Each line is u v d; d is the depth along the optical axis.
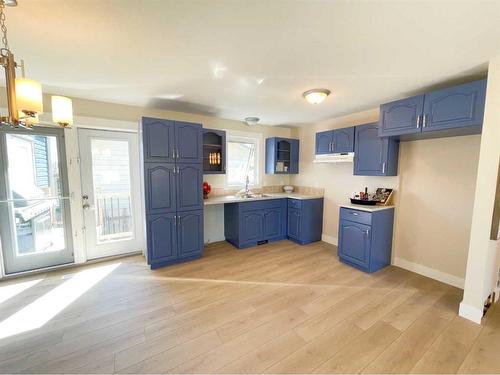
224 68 2.05
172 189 3.10
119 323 1.97
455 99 2.14
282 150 4.64
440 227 2.74
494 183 1.87
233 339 1.80
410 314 2.12
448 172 2.65
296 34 1.53
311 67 2.02
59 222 3.05
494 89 1.83
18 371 1.50
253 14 1.34
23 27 1.46
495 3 1.20
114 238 3.43
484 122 1.89
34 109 1.27
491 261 2.05
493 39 1.55
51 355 1.63
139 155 3.41
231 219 4.00
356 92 2.63
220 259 3.38
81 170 3.14
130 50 1.76
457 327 1.94
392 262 3.22
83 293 2.45
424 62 1.90
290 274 2.91
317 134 3.90
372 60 1.88
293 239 4.23
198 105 3.22
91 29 1.49
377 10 1.28
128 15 1.35
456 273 2.63
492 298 2.23
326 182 4.17
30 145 2.83
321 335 1.85
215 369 1.53
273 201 4.12
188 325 1.95
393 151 3.01
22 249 2.86
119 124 3.18
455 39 1.56
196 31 1.51
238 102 3.06
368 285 2.65
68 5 1.25
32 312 2.12
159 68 2.06
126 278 2.79
